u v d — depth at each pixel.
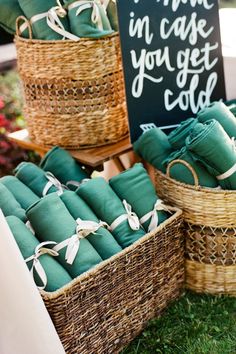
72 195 2.17
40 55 2.45
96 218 2.15
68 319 1.87
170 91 2.63
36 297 1.67
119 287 2.07
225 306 2.37
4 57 4.35
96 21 2.42
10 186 2.27
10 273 1.62
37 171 2.38
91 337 2.00
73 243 1.98
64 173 2.45
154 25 2.52
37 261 1.91
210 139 2.18
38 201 2.04
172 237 2.28
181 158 2.30
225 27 3.12
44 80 2.49
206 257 2.36
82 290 1.90
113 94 2.56
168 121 2.65
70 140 2.58
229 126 2.39
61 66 2.43
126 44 2.46
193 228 2.33
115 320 2.10
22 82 2.63
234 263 2.36
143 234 2.20
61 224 2.01
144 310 2.24
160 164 2.43
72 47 2.39
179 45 2.62
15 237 1.94
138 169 2.31
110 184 2.29
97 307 1.99
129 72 2.49
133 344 2.21
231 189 2.26
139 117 2.56
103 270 1.97
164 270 2.29
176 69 2.63
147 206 2.25
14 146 3.59
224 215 2.24
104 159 2.49
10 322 1.66
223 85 2.80
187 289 2.49
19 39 2.52
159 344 2.18
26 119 2.71
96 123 2.55
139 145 2.48
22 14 2.54
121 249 2.12
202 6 2.65
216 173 2.25
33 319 1.66
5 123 3.64
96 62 2.45
